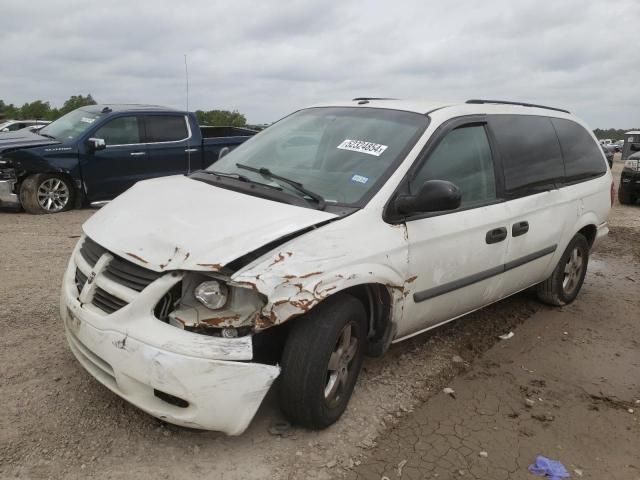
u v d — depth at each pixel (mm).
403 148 3619
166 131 10070
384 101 4309
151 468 2785
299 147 4004
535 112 4926
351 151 3727
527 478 2965
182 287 2768
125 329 2730
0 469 2686
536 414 3590
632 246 8695
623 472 3088
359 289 3396
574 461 3150
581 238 5434
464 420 3449
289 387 2939
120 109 9812
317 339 2906
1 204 8930
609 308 5691
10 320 4320
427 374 3963
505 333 4832
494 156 4230
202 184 3664
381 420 3354
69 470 2725
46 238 7195
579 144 5418
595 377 4168
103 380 2922
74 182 9250
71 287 3203
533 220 4492
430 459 3039
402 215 3395
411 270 3428
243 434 3090
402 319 3516
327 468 2885
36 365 3643
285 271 2752
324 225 3053
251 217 3016
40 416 3105
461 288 3902
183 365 2611
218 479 2748
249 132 11898
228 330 2721
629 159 13594
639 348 4742
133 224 3102
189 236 2854
